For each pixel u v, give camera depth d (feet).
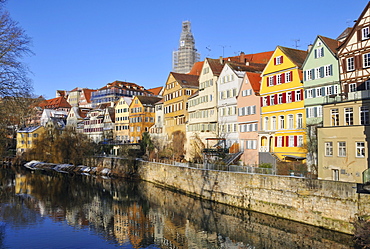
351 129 92.99
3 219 111.45
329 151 99.19
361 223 77.56
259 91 157.07
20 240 90.48
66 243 88.43
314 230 88.53
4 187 176.45
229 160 156.15
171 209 125.49
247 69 178.19
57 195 154.81
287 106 140.87
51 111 428.97
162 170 173.37
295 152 135.74
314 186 90.94
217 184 128.47
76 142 266.77
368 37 111.75
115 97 402.31
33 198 147.43
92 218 113.91
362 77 113.19
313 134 124.36
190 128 209.46
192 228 100.78
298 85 136.26
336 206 85.15
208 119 191.21
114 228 102.06
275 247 81.51
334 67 122.72
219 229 98.37
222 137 177.06
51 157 284.00
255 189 110.42
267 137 149.38
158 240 90.68
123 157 225.35
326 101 104.32
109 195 154.61
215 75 186.60
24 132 336.49
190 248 83.87
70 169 253.24
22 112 94.48
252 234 91.81
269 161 143.74
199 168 141.38
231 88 173.78
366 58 112.37
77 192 162.50
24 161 303.89
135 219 112.27
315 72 129.18
